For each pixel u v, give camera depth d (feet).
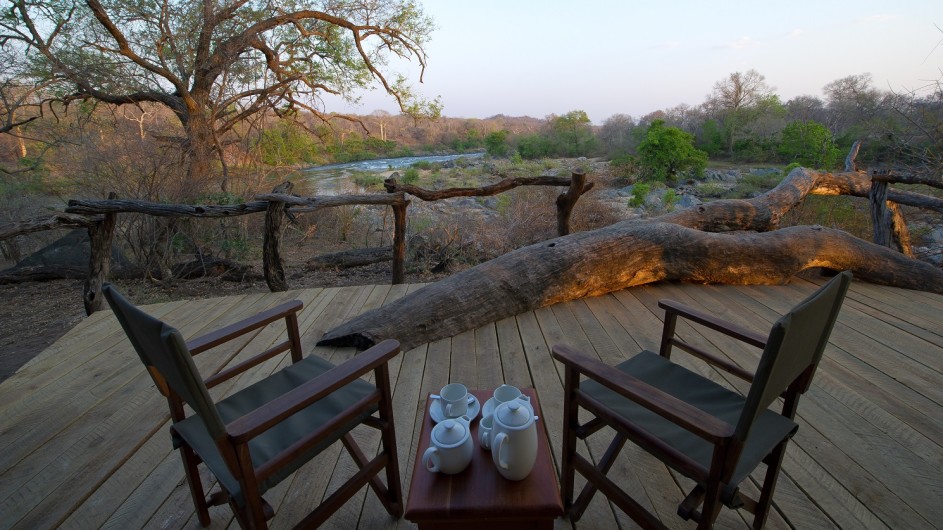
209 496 5.30
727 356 8.32
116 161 19.04
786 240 12.01
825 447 5.80
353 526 4.83
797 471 5.40
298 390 3.77
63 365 8.71
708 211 14.76
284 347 5.48
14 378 8.23
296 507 5.05
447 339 9.43
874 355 8.19
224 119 28.17
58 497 5.37
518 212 21.98
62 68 23.39
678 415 3.44
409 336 9.05
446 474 3.84
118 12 24.23
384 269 18.97
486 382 7.66
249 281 17.92
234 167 24.21
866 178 17.70
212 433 3.26
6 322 14.82
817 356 3.97
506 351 8.77
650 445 3.85
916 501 4.92
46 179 23.72
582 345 8.91
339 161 70.13
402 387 7.57
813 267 12.23
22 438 6.52
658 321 9.96
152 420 6.92
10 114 23.94
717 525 4.69
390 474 4.74
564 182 14.51
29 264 19.57
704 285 12.26
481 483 3.76
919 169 18.08
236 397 4.79
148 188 17.75
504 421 3.67
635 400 3.70
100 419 6.96
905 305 10.64
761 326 9.66
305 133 33.50
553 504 3.54
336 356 8.79
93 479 5.65
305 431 4.23
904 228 16.05
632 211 39.75
